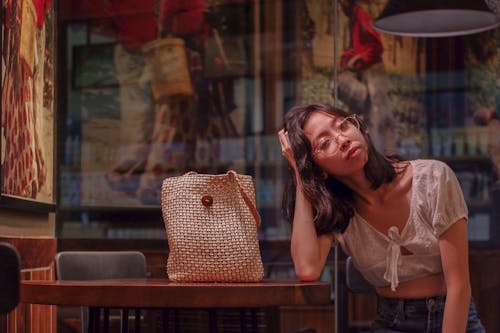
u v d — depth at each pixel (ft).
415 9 11.80
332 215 7.29
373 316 16.46
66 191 15.83
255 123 20.47
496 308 15.52
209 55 20.02
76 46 16.38
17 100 10.57
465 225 7.09
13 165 10.39
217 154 20.06
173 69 19.33
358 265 7.48
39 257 11.61
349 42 19.03
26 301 6.48
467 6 11.62
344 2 19.08
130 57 18.19
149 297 6.23
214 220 7.14
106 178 17.20
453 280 6.98
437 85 18.56
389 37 18.81
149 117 18.69
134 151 18.19
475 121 18.33
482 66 18.22
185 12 19.61
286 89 20.49
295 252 7.41
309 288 6.53
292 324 16.96
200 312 13.35
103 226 16.81
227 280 7.06
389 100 18.83
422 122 18.70
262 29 20.43
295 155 7.32
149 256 16.80
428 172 7.15
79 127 16.57
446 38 18.48
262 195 20.48
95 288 6.29
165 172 18.72
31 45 11.30
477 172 18.12
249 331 12.60
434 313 7.20
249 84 20.48
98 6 17.16
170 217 7.17
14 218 10.73
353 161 7.05
